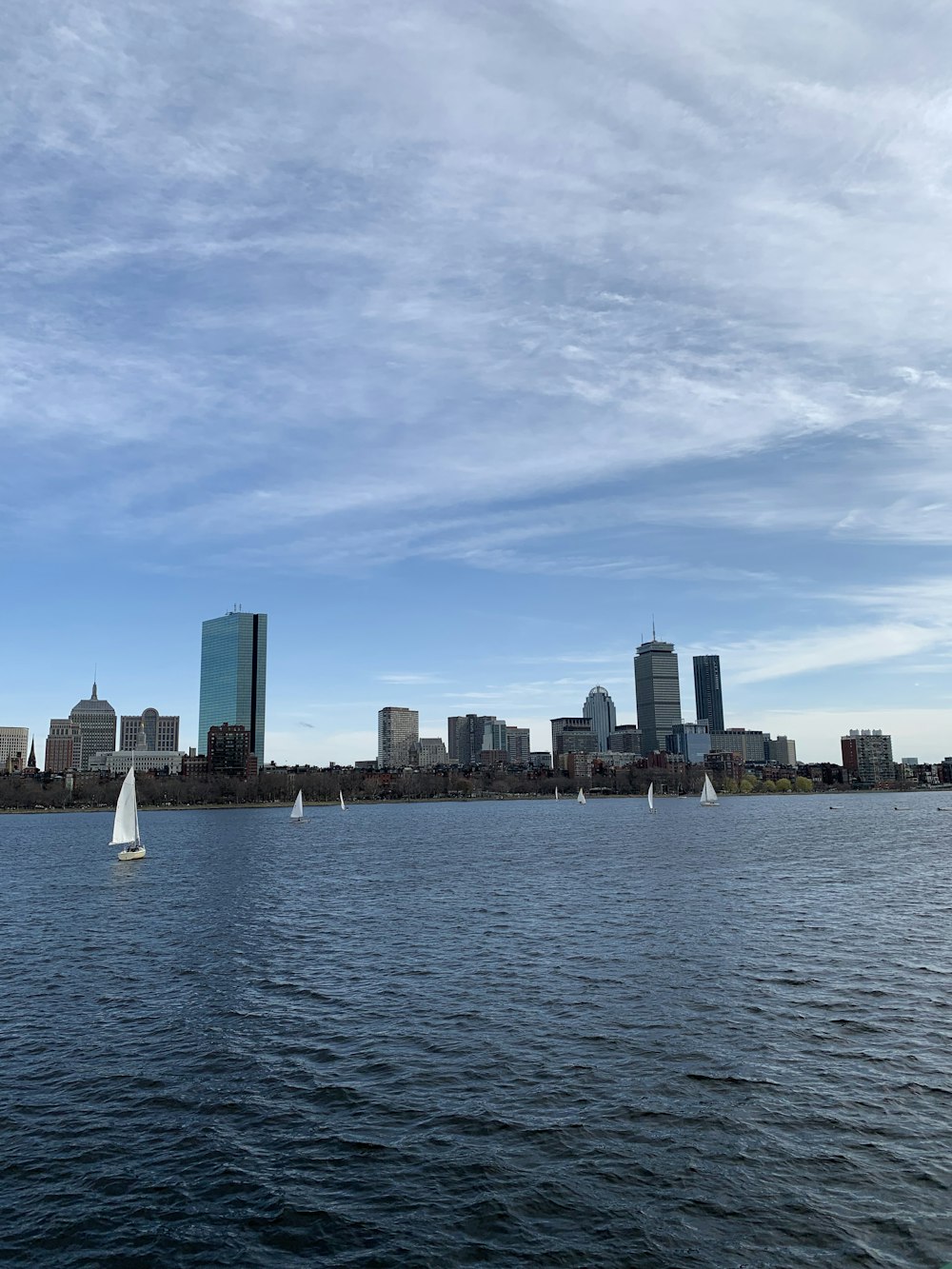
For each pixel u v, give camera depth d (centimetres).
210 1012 4131
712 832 17462
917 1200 2256
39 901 8394
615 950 5284
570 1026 3741
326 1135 2748
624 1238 2136
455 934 6041
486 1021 3859
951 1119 2733
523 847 14250
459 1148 2628
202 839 18362
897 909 6775
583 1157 2548
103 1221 2273
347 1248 2131
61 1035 3806
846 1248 2062
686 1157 2528
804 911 6694
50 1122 2880
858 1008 3925
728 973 4606
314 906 7638
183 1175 2511
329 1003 4247
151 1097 3084
